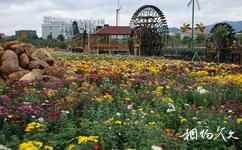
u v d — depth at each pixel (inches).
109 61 962.1
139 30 1822.1
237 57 1294.3
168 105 340.5
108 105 344.2
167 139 233.3
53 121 277.7
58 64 666.8
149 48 1815.9
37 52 595.8
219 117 295.9
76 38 2787.9
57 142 234.7
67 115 305.7
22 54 561.9
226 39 1408.7
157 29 1859.0
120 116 299.4
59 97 385.7
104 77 534.0
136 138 244.5
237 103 374.0
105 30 2613.2
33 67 554.6
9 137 252.5
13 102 345.4
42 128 257.1
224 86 467.8
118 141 249.0
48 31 5280.5
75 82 488.1
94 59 1066.1
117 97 392.5
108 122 270.4
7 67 522.9
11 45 568.4
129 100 378.0
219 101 405.1
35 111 293.0
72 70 631.2
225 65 855.7
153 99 380.8
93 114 310.3
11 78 512.1
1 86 436.8
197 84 496.1
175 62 936.3
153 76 581.0
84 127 263.9
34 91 409.1
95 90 430.9
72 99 351.9
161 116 308.8
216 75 639.8
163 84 487.5
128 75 569.6
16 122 273.0
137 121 276.7
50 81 485.4
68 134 249.4
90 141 223.5
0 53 543.2
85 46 2298.2
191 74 619.5
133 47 1872.5
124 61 970.7
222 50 1400.1
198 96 409.1
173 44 2180.1
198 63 907.4
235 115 315.3
